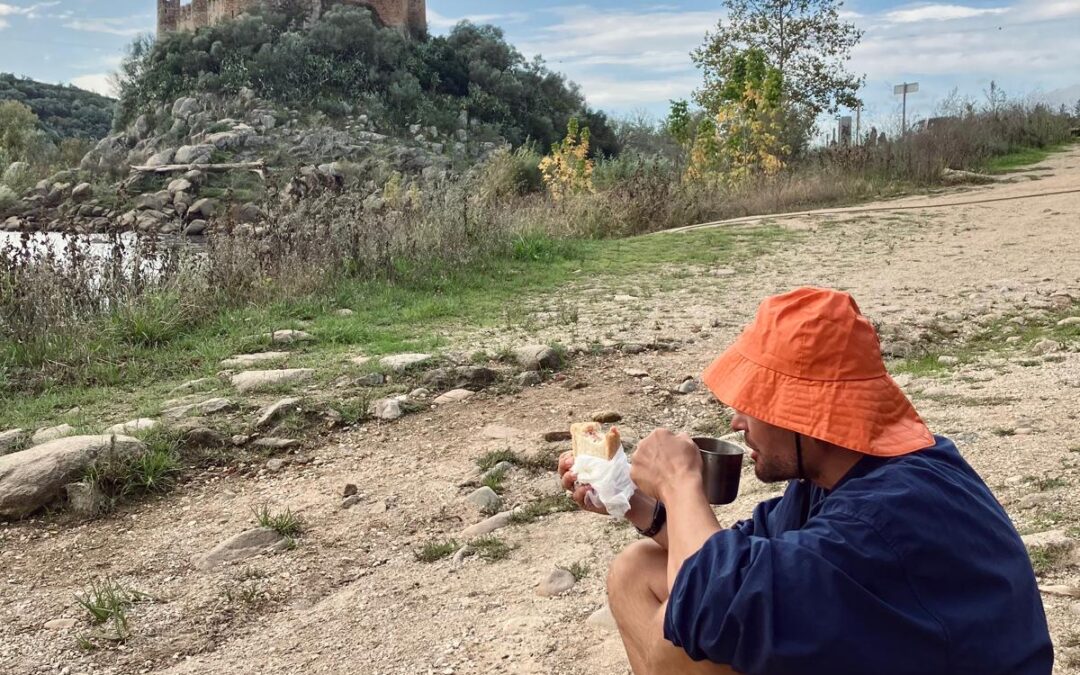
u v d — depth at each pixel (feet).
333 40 223.71
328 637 13.39
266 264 35.73
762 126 72.90
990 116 94.79
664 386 23.99
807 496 7.84
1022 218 50.88
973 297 32.30
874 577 6.30
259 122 196.44
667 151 183.42
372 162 168.66
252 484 19.11
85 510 17.92
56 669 13.05
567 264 42.88
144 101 217.15
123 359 27.45
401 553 15.98
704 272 40.45
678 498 7.56
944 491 6.61
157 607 14.64
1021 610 6.61
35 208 151.23
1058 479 15.33
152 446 19.71
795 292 7.29
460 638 12.91
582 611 13.23
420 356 25.63
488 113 235.81
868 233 49.32
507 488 18.25
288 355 26.94
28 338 27.91
